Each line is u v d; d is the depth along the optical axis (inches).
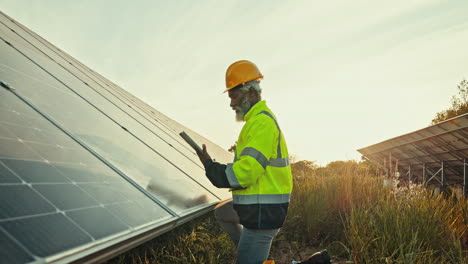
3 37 155.3
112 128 145.7
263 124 89.7
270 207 91.4
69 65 239.0
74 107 132.5
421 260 129.4
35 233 52.9
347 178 228.1
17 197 57.6
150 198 99.9
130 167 114.1
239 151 96.8
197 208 124.4
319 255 106.4
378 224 160.6
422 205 179.6
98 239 63.0
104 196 79.7
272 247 178.7
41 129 89.4
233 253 162.9
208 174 92.5
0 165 62.1
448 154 514.6
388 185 232.5
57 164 78.0
